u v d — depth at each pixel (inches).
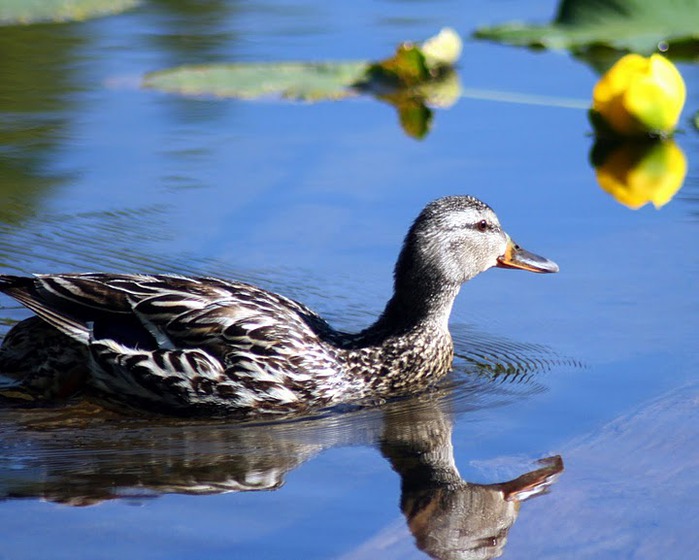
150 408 431.8
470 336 472.7
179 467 363.6
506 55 819.4
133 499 338.0
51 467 363.6
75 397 437.4
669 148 668.7
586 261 515.5
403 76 742.5
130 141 647.8
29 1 903.1
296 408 431.5
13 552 305.7
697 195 588.7
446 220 452.1
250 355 426.6
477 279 521.7
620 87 671.8
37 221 550.6
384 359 445.7
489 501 335.9
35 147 634.2
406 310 451.8
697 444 368.2
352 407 430.6
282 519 324.2
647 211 566.9
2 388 438.3
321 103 721.6
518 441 378.3
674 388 408.5
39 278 436.5
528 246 527.5
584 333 458.0
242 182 592.7
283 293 489.4
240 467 362.9
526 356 447.2
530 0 954.7
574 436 379.6
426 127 674.8
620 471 353.7
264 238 536.4
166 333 434.0
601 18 832.3
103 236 537.3
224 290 444.8
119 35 850.8
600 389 413.1
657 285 490.9
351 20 892.6
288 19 900.0
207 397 426.0
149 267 505.0
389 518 324.5
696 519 324.8
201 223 551.2
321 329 451.8
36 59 783.7
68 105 701.3
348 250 527.5
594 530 319.9
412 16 901.8
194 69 743.1
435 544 311.4
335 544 310.2
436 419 404.8
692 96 748.6
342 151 634.8
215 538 312.8
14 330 441.7
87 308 434.3
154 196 577.6
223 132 665.6
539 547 311.1
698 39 799.7
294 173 603.8
